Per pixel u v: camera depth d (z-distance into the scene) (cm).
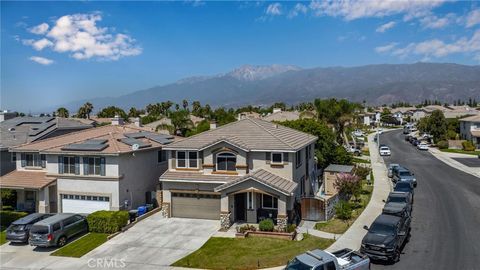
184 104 14375
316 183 4291
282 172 3091
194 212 3244
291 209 2892
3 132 4447
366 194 3847
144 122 9206
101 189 3331
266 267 2216
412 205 3441
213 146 3188
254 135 3288
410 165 5741
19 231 2841
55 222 2745
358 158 6475
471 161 6003
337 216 3100
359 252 2186
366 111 17825
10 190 3719
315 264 1727
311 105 10831
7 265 2486
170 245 2661
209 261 2339
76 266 2405
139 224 3131
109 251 2612
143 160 3641
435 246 2452
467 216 3080
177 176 3241
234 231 2855
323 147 4603
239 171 3131
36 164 3700
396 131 12419
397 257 2233
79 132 4100
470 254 2303
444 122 8150
